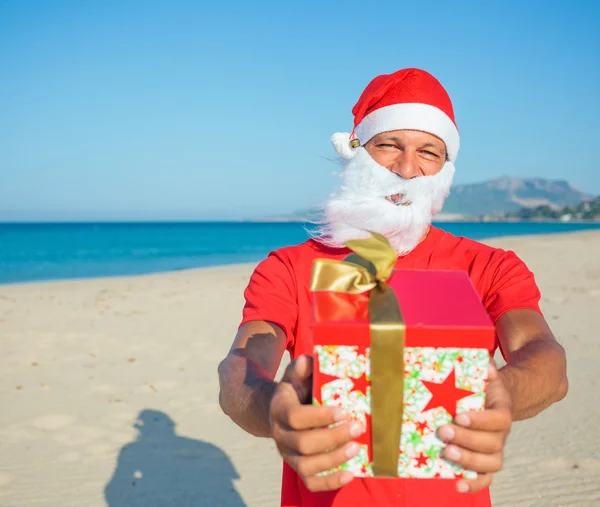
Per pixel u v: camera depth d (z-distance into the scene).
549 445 3.73
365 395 0.86
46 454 3.72
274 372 1.29
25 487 3.29
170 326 7.27
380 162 1.57
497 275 1.41
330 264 0.99
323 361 0.87
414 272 1.12
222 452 3.78
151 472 3.50
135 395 4.76
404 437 0.87
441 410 0.86
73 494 3.22
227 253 27.30
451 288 1.02
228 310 8.38
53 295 10.13
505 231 62.00
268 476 3.46
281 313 1.41
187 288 11.03
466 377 0.85
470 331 0.84
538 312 1.31
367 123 1.59
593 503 3.03
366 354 0.86
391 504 1.20
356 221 1.48
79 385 4.99
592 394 4.57
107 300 9.46
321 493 1.25
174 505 3.13
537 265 13.48
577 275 11.40
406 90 1.55
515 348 1.23
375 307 0.90
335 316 0.91
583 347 5.90
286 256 1.54
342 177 1.62
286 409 0.82
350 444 0.82
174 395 4.76
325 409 0.80
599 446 3.69
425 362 0.86
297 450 0.82
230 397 1.09
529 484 3.25
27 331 7.01
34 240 45.03
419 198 1.49
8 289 11.23
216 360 5.72
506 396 0.85
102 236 55.06
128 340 6.53
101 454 3.73
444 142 1.56
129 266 19.22
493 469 0.82
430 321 0.87
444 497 1.21
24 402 4.59
